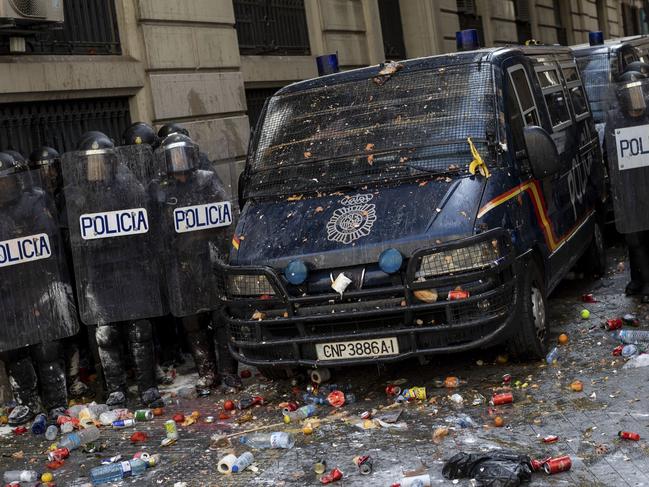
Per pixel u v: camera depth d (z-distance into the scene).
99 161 7.16
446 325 6.26
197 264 7.32
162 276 7.34
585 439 5.39
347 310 6.36
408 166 6.90
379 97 7.50
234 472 5.61
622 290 8.96
